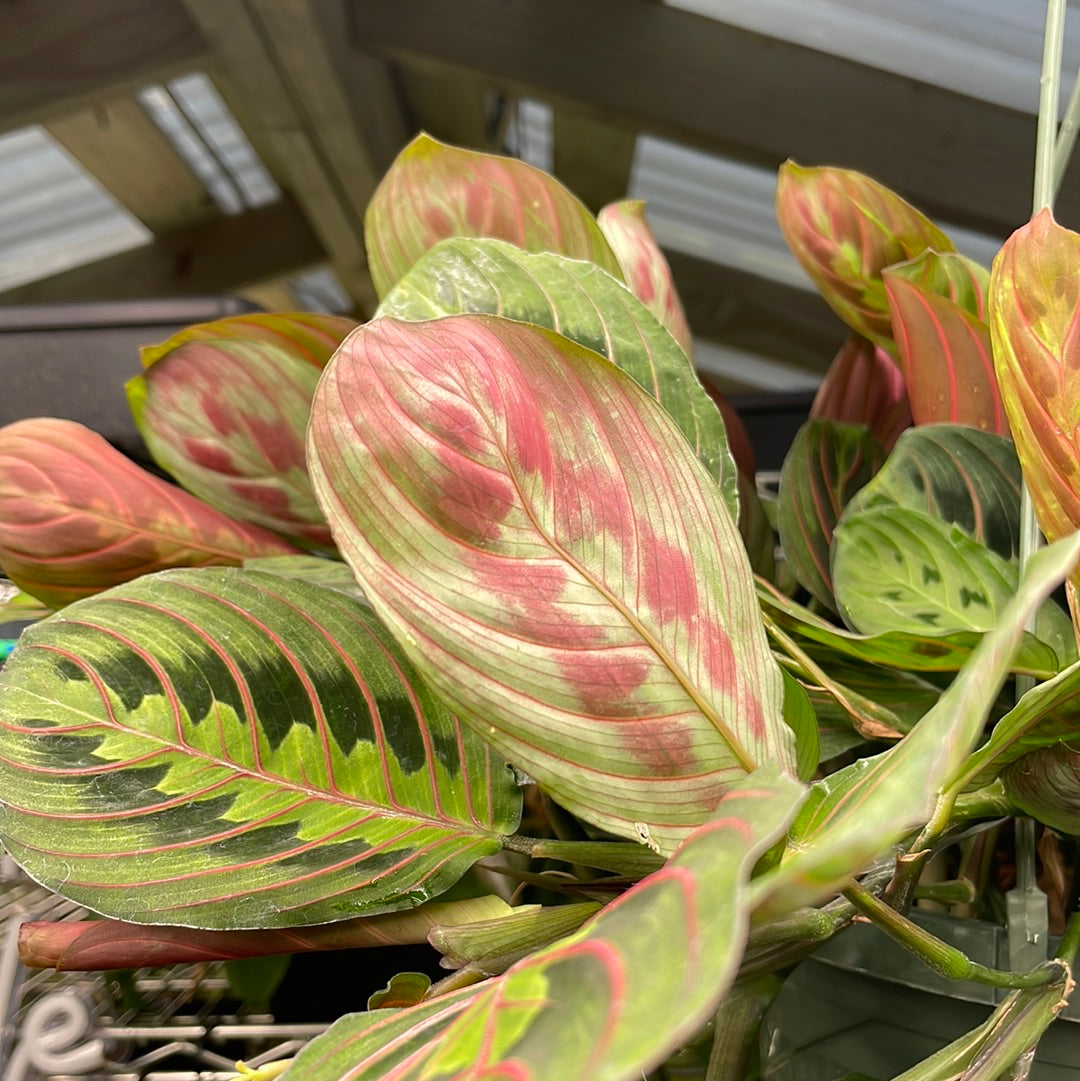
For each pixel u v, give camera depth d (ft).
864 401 1.40
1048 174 0.80
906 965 0.77
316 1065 0.57
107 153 7.36
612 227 1.17
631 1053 0.38
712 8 4.81
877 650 0.82
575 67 5.02
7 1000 0.85
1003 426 1.03
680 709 0.63
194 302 1.71
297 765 0.78
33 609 1.28
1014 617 0.47
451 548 0.64
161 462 1.14
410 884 0.75
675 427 0.68
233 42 5.39
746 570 0.67
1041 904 0.76
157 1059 0.91
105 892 0.71
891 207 1.20
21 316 1.68
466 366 0.65
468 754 0.81
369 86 5.99
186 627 0.80
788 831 0.58
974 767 0.67
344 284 9.57
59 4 5.56
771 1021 0.89
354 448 0.64
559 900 1.19
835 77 4.77
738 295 8.31
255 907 0.72
